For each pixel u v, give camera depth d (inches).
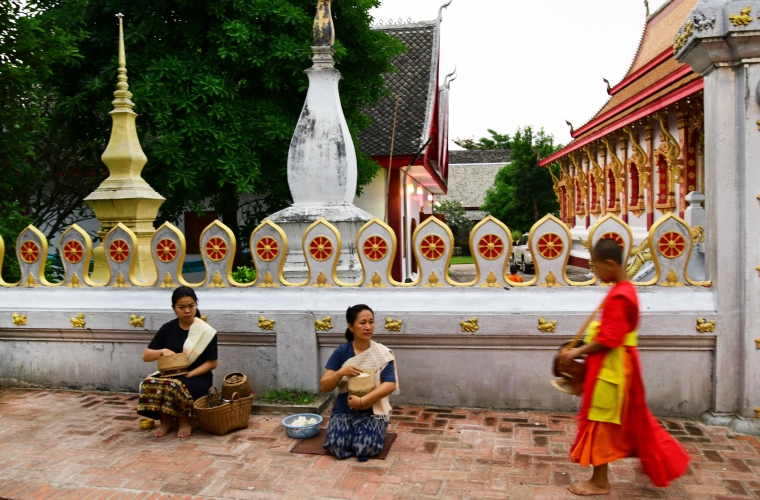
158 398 182.2
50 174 437.7
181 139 362.0
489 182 1948.8
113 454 171.8
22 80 314.7
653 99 502.0
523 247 959.6
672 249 191.5
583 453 139.7
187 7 385.1
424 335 202.5
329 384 169.6
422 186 886.4
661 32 753.6
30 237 238.4
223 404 184.5
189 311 190.7
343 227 256.2
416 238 205.5
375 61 442.9
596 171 801.6
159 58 372.8
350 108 442.0
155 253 224.7
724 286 184.9
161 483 152.8
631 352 139.0
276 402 206.8
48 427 193.9
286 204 452.4
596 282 197.6
